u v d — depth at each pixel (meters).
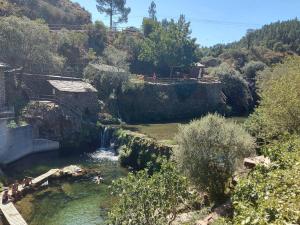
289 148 15.77
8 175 31.50
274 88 26.14
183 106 62.81
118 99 55.78
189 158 22.20
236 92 71.00
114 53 67.19
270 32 139.62
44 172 33.03
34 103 42.59
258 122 30.69
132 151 37.03
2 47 46.12
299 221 7.42
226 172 22.14
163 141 37.12
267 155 15.51
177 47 71.75
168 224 15.46
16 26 47.53
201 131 22.38
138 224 14.02
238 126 23.84
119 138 41.62
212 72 75.19
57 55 56.53
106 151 42.25
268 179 11.16
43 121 41.00
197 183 22.20
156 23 88.81
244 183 11.00
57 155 39.09
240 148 22.20
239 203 9.44
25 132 37.22
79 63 62.00
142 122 55.59
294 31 131.88
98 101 50.91
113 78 55.12
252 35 145.00
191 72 78.31
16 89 44.62
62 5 97.06
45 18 82.75
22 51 47.38
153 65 75.06
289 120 23.73
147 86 59.56
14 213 23.56
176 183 15.24
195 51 75.75
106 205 26.31
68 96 46.09
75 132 43.31
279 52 114.62
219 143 22.06
